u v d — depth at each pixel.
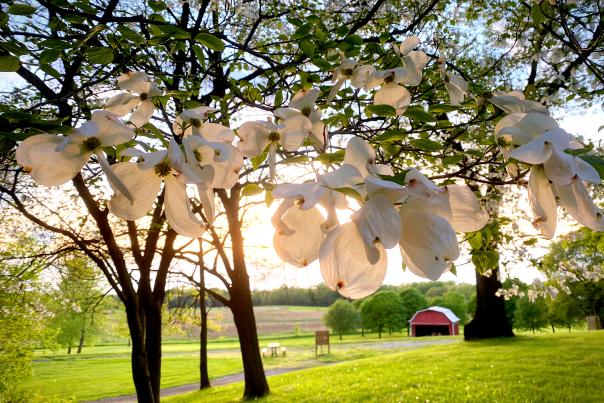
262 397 9.31
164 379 18.84
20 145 0.59
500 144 0.68
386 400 7.26
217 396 11.02
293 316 64.69
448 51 4.41
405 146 1.15
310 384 9.95
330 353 25.64
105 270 6.07
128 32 1.40
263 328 57.88
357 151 0.57
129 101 0.94
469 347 12.94
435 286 70.19
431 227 0.48
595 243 5.72
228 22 3.67
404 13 4.26
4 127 0.77
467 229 0.57
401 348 26.02
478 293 15.16
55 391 16.30
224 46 1.37
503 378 7.99
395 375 9.49
